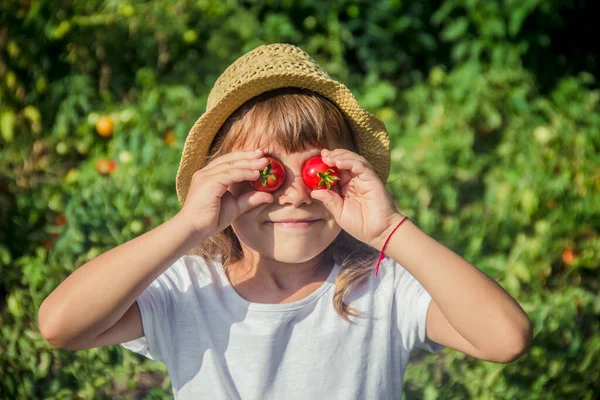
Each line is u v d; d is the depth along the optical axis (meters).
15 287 3.36
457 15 5.00
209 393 1.72
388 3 4.88
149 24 4.46
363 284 1.84
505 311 1.58
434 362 3.17
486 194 4.12
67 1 4.38
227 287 1.81
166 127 3.96
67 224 3.40
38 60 4.39
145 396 3.22
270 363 1.73
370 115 1.83
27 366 3.16
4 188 3.93
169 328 1.76
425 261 1.62
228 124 1.79
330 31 4.82
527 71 4.77
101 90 4.45
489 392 3.11
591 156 4.20
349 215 1.66
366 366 1.76
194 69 4.50
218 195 1.61
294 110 1.72
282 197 1.68
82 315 1.57
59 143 4.12
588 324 3.49
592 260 3.76
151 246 1.60
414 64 5.16
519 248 3.70
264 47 1.89
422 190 3.89
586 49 5.43
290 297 1.81
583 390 3.24
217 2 4.54
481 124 4.44
